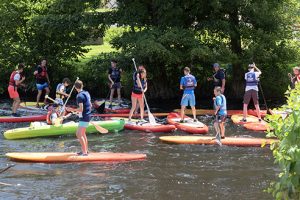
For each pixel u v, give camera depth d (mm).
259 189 9617
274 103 20891
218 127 13320
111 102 19594
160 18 20859
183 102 15867
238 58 20844
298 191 4648
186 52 19922
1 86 22406
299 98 4812
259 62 21031
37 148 12992
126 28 22469
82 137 11688
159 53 19203
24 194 9266
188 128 14984
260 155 12195
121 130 15406
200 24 20656
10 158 11680
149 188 9664
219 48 20156
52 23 21047
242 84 21859
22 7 22062
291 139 4633
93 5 21859
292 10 20953
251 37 20719
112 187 9695
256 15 20641
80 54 23078
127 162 11539
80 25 21234
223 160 11734
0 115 17828
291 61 21266
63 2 21219
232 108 19859
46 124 14781
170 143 13555
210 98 22109
